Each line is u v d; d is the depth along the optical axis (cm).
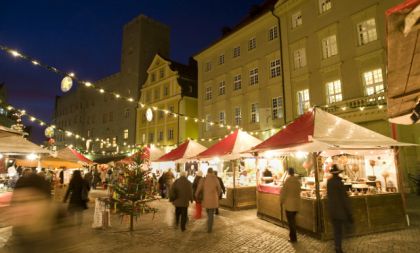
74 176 904
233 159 1475
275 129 2427
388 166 1132
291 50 2373
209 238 835
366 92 1859
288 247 738
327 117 991
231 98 2914
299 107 2280
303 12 2308
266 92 2573
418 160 1606
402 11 270
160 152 2305
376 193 920
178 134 3509
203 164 2480
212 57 3225
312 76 2186
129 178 1003
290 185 806
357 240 788
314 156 861
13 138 1130
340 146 842
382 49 1783
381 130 1736
